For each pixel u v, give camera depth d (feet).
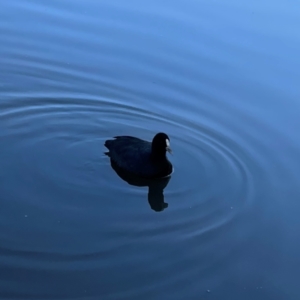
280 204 33.73
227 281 27.55
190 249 29.58
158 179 35.91
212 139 40.09
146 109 43.11
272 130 41.06
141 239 30.12
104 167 36.52
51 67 47.60
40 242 29.35
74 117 41.60
